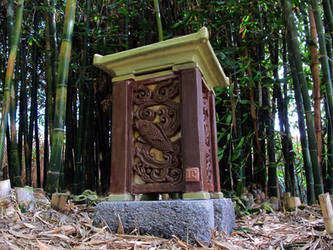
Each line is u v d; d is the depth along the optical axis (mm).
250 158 3371
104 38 3496
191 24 3361
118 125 1861
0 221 1565
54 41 2984
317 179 2578
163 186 1716
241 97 3479
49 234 1468
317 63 2979
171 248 1397
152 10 3592
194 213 1522
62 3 3533
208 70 2018
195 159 1645
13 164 2535
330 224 1439
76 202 2582
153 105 1859
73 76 3738
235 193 2979
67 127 3455
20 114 3402
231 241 1638
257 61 3385
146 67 1883
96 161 3697
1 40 3604
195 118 1692
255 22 3172
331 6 3217
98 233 1552
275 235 1778
